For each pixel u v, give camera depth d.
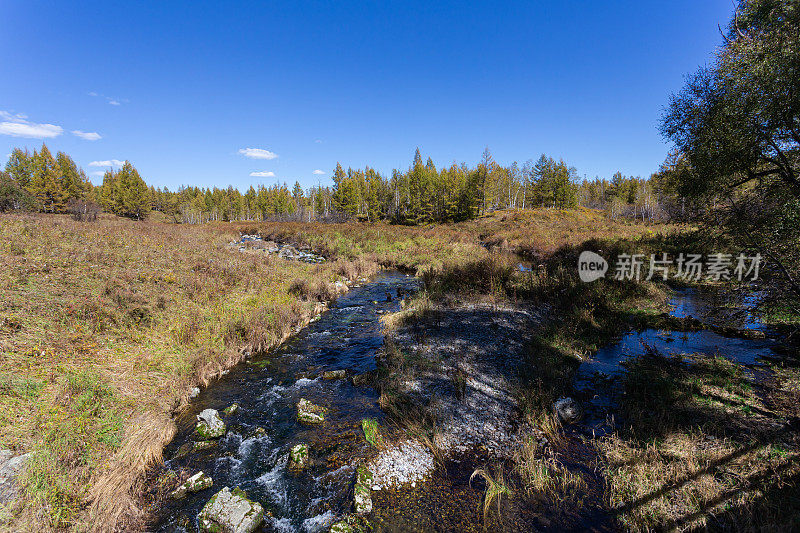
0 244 10.17
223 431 5.61
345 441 5.41
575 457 4.89
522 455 4.91
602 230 31.17
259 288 12.58
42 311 7.27
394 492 4.38
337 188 74.62
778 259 6.37
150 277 10.51
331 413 6.20
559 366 7.50
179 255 13.84
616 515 3.88
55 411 4.88
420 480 4.57
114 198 68.00
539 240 24.47
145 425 5.32
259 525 3.95
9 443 4.24
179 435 5.59
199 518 3.93
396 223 63.59
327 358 8.59
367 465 4.84
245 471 4.83
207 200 97.25
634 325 9.93
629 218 48.31
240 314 9.82
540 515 3.96
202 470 4.84
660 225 31.28
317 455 5.11
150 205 79.50
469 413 6.01
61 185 54.56
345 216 64.00
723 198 7.48
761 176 7.02
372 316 11.94
